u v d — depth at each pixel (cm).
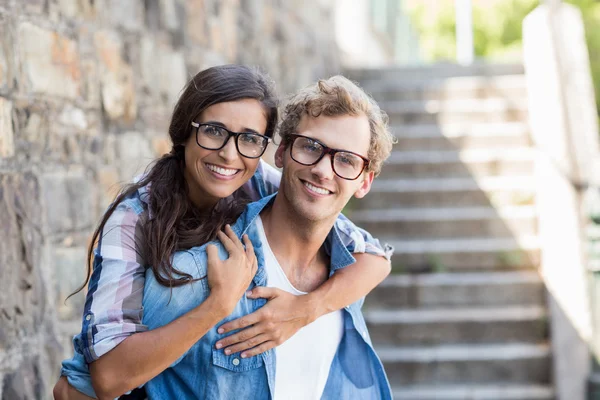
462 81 685
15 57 222
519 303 480
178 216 171
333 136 165
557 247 455
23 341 216
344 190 168
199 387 165
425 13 1542
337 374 183
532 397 419
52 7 251
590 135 493
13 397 207
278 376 172
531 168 577
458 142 616
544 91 520
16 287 213
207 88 170
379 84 713
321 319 180
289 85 630
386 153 177
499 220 532
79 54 272
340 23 892
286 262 179
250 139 172
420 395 422
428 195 566
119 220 167
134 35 329
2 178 208
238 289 160
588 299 439
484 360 435
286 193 170
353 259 185
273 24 598
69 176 258
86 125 276
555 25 562
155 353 151
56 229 245
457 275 500
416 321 459
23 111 226
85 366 159
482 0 1380
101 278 160
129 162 315
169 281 160
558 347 430
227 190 174
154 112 349
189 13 404
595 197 467
